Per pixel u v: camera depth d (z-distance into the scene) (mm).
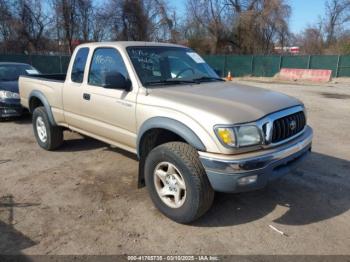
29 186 4434
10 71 9453
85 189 4348
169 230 3426
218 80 4656
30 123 8242
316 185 4523
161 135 3844
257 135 3164
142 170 3994
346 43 36031
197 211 3316
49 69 25219
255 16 38125
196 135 3193
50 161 5395
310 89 18219
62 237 3283
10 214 3701
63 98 5117
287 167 3445
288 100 3773
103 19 37094
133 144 4051
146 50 4359
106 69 4375
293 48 51438
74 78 4945
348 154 5879
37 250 3080
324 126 8164
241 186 3094
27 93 6141
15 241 3211
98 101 4395
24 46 33750
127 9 36594
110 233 3359
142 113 3756
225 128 3049
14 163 5305
